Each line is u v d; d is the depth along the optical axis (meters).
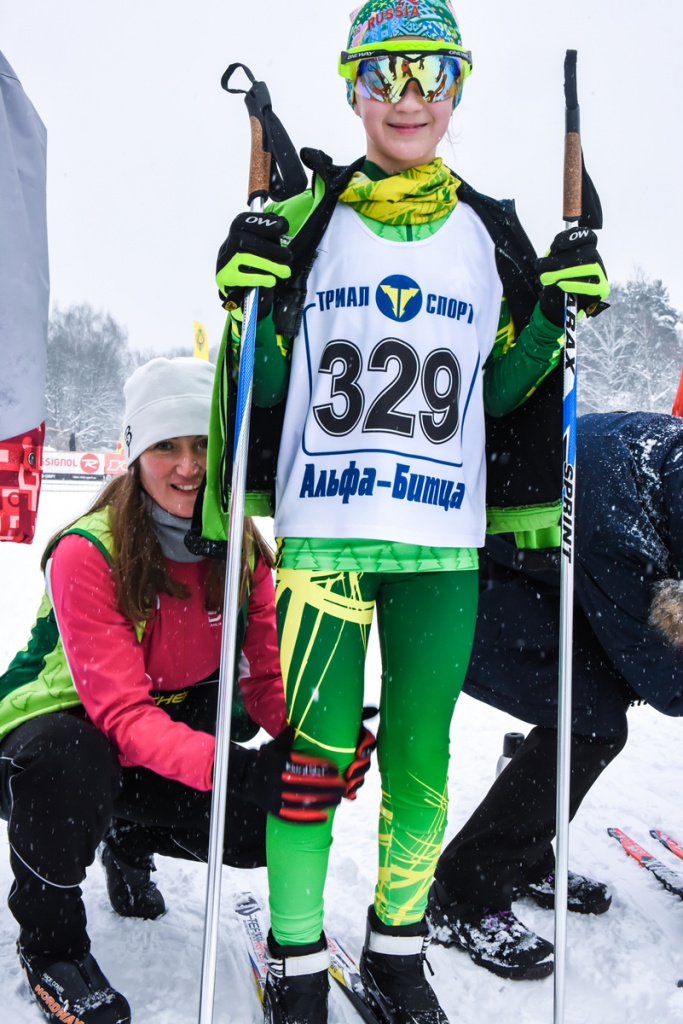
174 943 2.00
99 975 1.72
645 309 34.12
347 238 1.71
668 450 2.11
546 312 1.72
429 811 1.67
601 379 33.22
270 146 1.66
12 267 2.72
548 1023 1.75
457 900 2.08
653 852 2.61
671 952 2.03
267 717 2.04
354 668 1.65
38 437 2.83
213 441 1.71
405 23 1.66
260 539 2.08
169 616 1.92
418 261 1.70
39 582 7.41
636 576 2.00
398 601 1.72
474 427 1.77
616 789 3.12
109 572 1.80
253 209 1.62
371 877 2.38
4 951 1.90
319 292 1.72
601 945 2.05
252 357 1.56
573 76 1.76
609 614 2.00
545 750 2.07
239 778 1.62
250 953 1.91
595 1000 1.85
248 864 2.01
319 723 1.62
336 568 1.63
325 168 1.71
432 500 1.67
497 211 1.81
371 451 1.64
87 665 1.76
